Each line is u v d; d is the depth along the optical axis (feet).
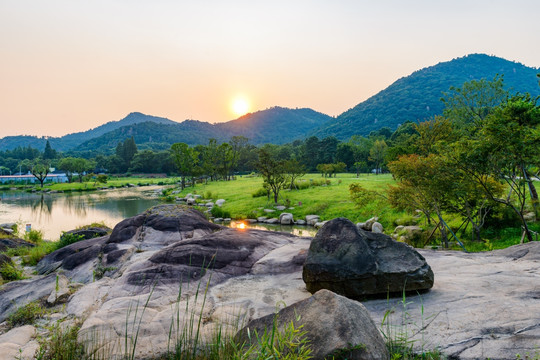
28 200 176.76
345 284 18.44
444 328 14.43
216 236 29.68
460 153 42.63
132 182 322.75
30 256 39.83
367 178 184.44
